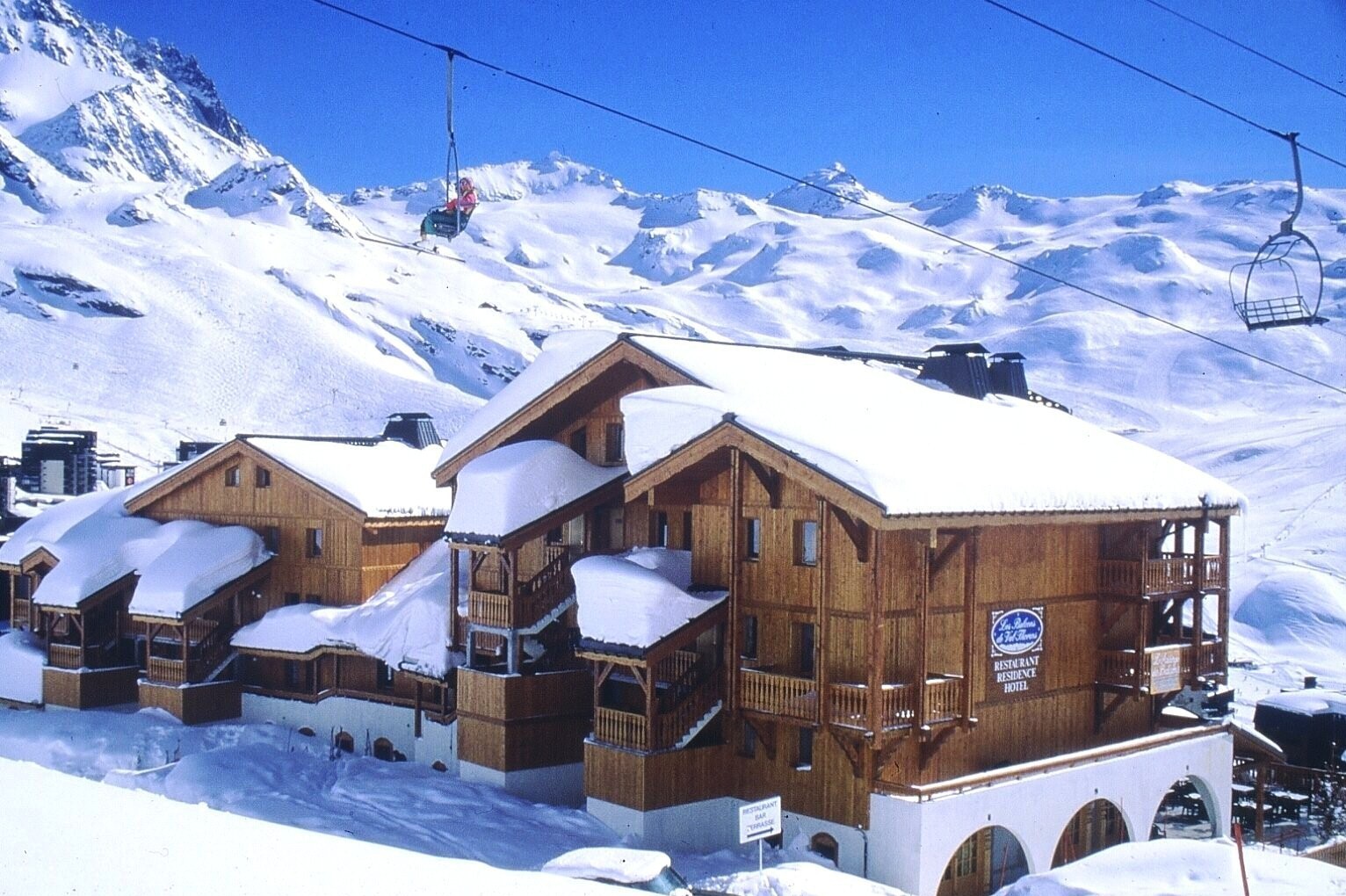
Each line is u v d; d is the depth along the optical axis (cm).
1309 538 8925
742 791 3041
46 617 4897
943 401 3522
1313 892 2169
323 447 4638
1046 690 3111
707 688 3002
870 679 2634
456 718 3669
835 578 2812
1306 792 3875
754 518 2988
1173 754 3167
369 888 1332
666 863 2128
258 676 4425
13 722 4356
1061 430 3497
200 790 3459
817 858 2794
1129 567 3192
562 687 3500
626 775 2972
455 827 3053
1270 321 2178
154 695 4372
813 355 3903
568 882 1536
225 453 4578
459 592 3784
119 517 4978
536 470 3422
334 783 3578
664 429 2989
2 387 18750
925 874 2597
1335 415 15362
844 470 2625
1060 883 2172
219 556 4381
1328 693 4259
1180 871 2233
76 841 1334
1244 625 7194
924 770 2792
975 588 2850
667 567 3147
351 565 4250
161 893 1205
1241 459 13075
